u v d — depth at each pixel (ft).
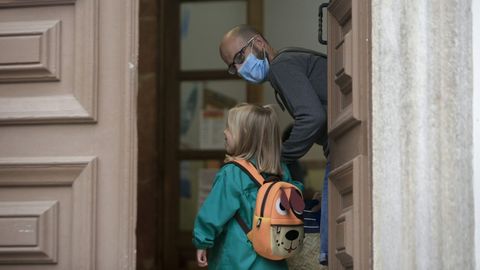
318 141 12.05
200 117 22.89
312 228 12.15
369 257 9.82
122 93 10.55
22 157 10.63
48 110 10.59
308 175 21.84
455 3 9.95
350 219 9.98
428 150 9.80
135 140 10.52
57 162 10.52
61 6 10.77
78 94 10.61
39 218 10.49
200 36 23.00
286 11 22.67
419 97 9.85
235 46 12.25
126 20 10.61
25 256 10.50
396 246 9.73
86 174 10.47
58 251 10.47
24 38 10.71
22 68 10.66
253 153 11.68
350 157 10.38
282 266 11.40
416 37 9.93
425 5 9.95
